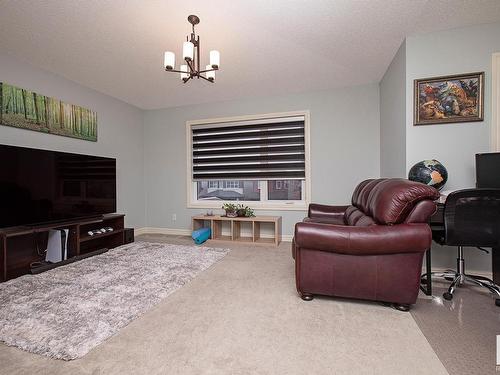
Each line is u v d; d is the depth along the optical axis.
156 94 3.83
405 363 1.17
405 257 1.63
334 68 3.02
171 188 4.46
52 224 2.63
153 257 2.87
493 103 2.21
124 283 2.10
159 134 4.51
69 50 2.53
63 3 1.86
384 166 3.25
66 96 3.19
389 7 1.96
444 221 1.83
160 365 1.16
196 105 4.30
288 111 3.84
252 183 4.21
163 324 1.50
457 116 2.28
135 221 4.36
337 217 3.05
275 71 3.08
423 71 2.36
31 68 2.80
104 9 1.94
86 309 1.66
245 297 1.88
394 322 1.53
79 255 2.80
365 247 1.62
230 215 3.84
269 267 2.58
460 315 1.62
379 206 1.71
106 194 3.37
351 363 1.18
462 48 2.27
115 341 1.34
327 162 3.71
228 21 2.10
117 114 4.00
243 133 4.12
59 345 1.29
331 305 1.75
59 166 2.77
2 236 2.16
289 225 3.87
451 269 2.36
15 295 1.87
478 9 2.00
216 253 3.06
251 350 1.27
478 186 2.02
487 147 2.23
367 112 3.52
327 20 2.12
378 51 2.64
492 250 2.12
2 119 2.51
